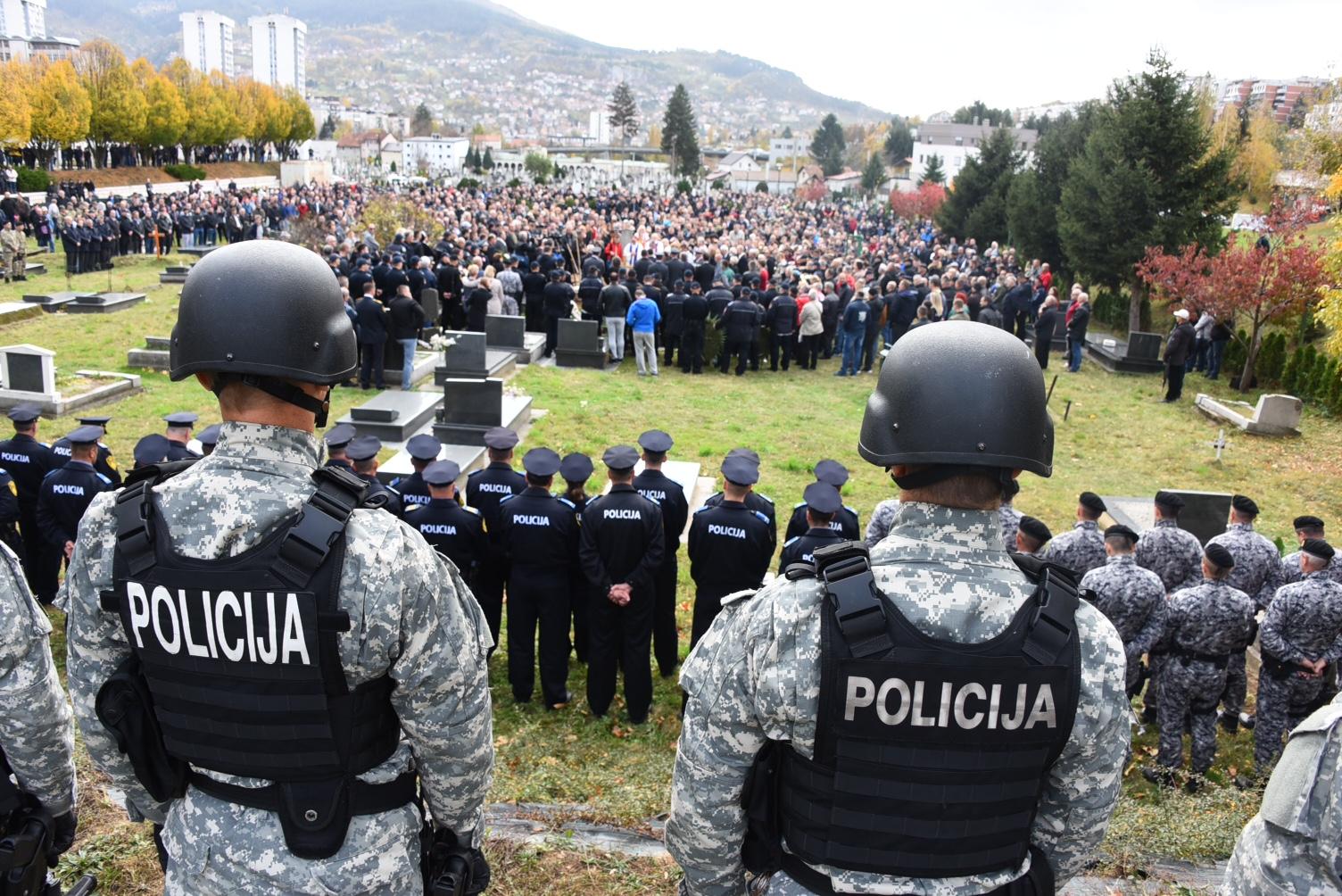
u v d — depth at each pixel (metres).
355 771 2.05
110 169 54.50
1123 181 23.58
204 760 2.03
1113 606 6.27
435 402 13.92
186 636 1.96
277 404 2.11
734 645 1.94
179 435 7.79
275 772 2.00
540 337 19.42
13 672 2.32
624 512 6.15
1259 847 2.21
